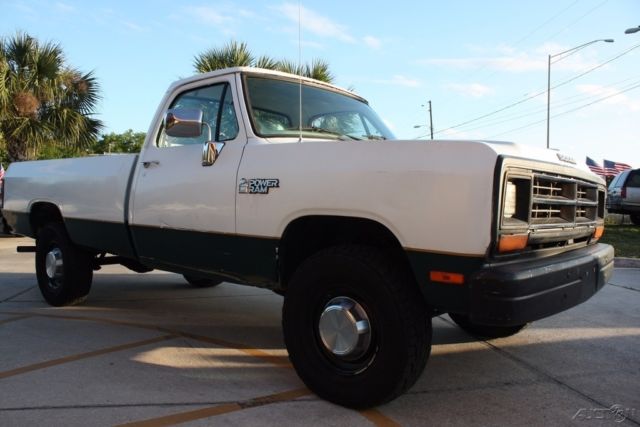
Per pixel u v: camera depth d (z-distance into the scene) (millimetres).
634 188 18500
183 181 4242
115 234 5016
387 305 3055
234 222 3832
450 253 2859
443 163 2906
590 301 6492
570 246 3605
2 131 15000
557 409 3391
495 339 4902
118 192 4934
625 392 3680
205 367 4102
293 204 3459
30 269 9031
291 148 3570
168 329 5203
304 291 3436
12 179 6750
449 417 3242
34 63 15289
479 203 2787
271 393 3578
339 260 3248
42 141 15609
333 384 3314
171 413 3246
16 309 6000
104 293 6969
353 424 3123
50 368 4012
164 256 4508
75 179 5547
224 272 4031
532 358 4383
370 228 3330
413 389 3686
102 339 4809
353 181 3193
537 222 3109
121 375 3885
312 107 4512
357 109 4984
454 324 5441
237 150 3924
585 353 4512
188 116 3934
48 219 6441
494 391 3670
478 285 2758
